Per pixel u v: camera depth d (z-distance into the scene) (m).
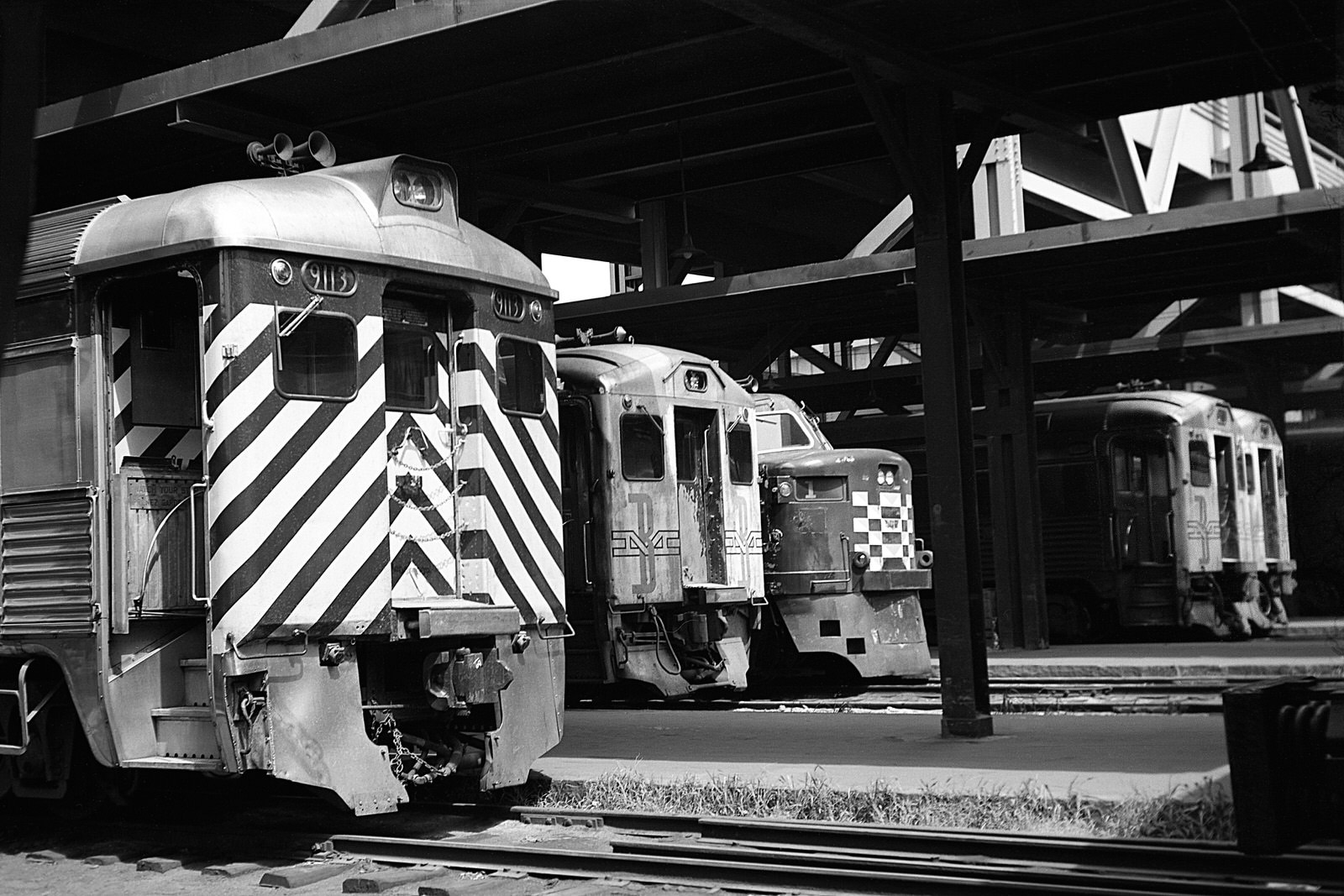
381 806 7.48
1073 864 6.39
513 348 8.68
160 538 7.77
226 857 7.55
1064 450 20.94
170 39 15.72
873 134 13.16
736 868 6.41
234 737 7.00
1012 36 10.37
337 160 11.23
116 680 7.50
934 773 8.22
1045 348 24.33
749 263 27.20
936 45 10.45
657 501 13.55
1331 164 32.50
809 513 15.22
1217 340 23.33
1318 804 6.12
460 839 7.76
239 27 16.23
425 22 9.20
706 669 13.99
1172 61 10.86
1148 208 25.19
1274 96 25.64
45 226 8.03
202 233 7.18
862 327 20.70
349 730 7.46
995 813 7.32
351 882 6.70
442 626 7.60
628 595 13.12
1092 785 7.53
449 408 8.34
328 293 7.56
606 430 13.16
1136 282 17.98
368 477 7.67
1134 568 20.22
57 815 8.72
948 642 10.41
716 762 9.29
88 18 14.69
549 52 10.13
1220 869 6.02
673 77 11.05
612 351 13.77
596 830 7.85
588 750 10.25
